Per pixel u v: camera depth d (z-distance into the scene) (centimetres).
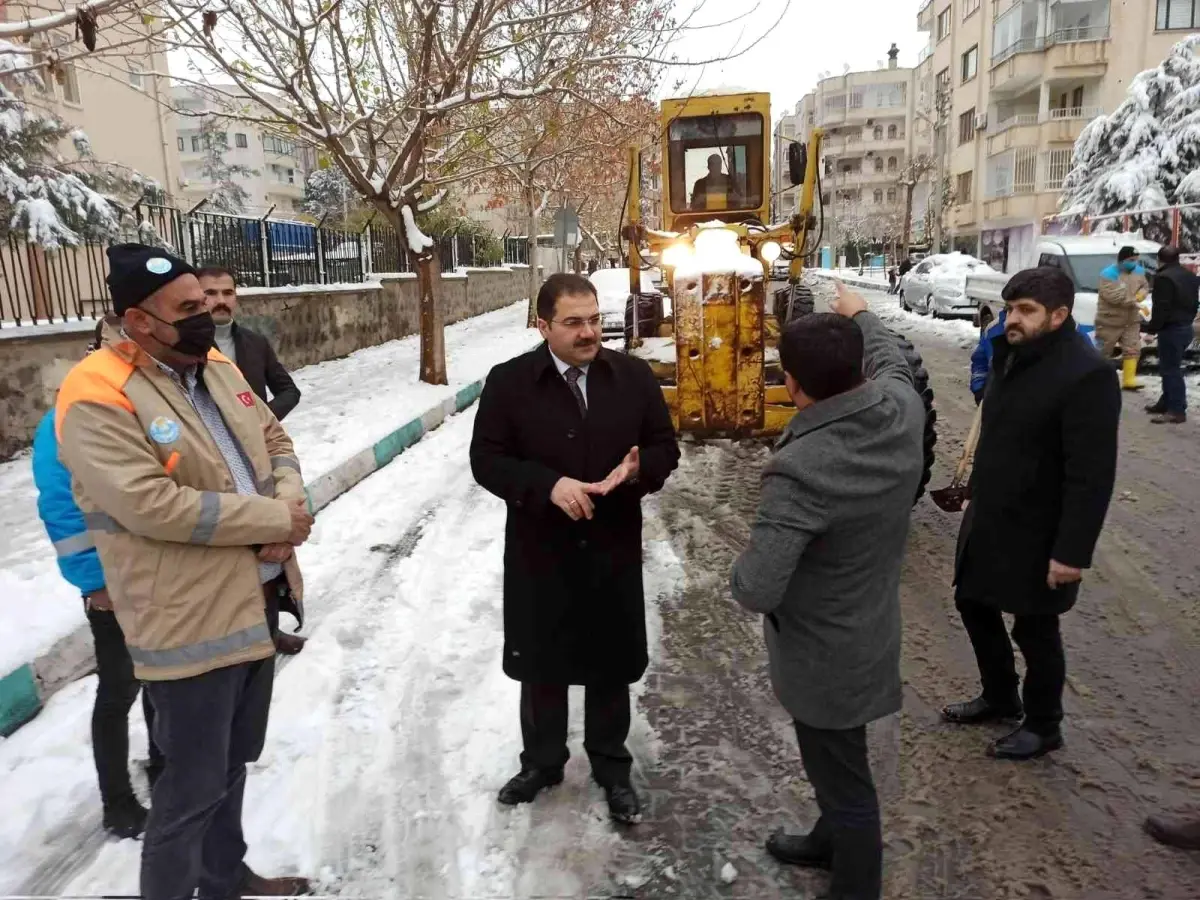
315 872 279
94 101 1719
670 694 390
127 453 207
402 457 813
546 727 311
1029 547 314
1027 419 309
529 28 1036
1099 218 1772
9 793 316
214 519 213
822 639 239
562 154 1377
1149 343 1177
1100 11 3092
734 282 580
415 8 929
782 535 228
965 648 428
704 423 600
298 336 1287
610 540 294
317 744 348
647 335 914
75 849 290
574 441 288
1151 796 312
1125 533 575
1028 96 3491
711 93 906
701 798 318
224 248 1172
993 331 329
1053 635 325
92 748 313
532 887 273
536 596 296
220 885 252
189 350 223
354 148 1119
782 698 250
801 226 783
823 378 231
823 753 247
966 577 335
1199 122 2153
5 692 354
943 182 3728
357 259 1591
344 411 927
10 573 476
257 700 252
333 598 489
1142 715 364
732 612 470
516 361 297
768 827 301
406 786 322
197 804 226
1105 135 2381
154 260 215
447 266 2241
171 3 585
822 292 2952
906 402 246
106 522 215
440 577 519
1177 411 891
